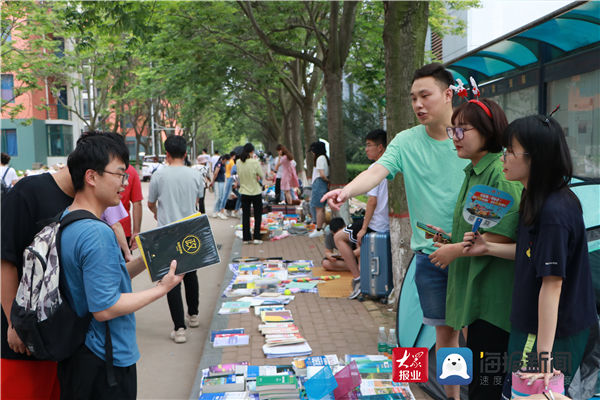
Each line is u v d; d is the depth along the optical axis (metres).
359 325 5.29
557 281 2.10
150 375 4.43
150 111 39.28
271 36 12.09
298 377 3.95
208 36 12.12
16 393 2.53
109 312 2.16
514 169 2.21
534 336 2.26
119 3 9.09
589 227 3.26
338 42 10.02
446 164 3.11
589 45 6.00
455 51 17.48
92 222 2.20
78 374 2.24
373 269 5.94
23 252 2.44
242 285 6.89
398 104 5.20
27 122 25.44
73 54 24.06
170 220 5.29
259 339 4.94
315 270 7.73
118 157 2.30
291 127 21.72
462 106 2.72
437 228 2.89
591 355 2.83
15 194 2.54
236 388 3.80
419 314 4.02
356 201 18.14
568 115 6.49
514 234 2.52
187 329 5.61
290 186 14.24
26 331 2.14
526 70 7.09
